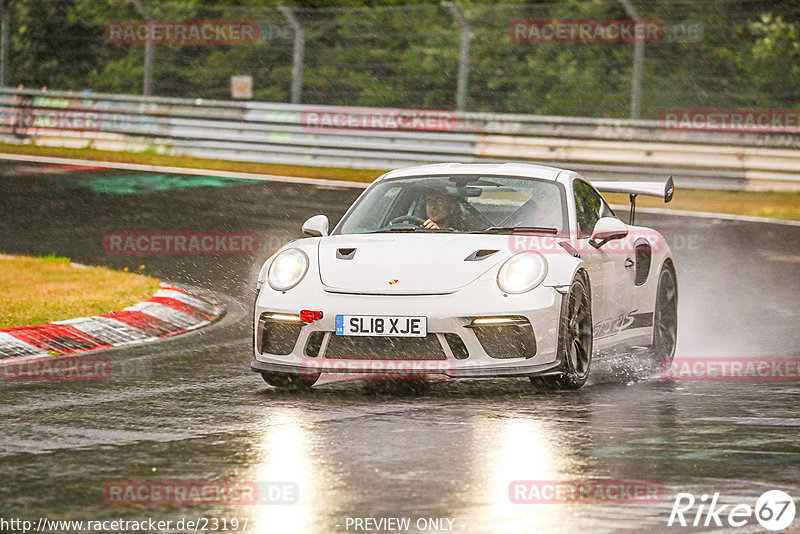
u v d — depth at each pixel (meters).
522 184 26.22
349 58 104.56
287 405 21.73
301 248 24.45
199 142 76.38
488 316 22.20
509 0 102.50
